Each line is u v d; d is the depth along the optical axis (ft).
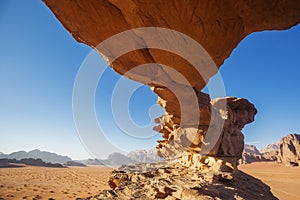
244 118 55.57
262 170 214.48
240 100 55.42
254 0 14.62
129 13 16.11
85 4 16.49
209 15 15.46
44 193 84.89
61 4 16.48
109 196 32.09
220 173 40.14
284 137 269.44
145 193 31.30
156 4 14.87
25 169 206.49
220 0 14.53
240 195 32.07
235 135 51.49
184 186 29.63
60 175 165.68
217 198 26.55
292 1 14.33
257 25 16.61
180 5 14.78
